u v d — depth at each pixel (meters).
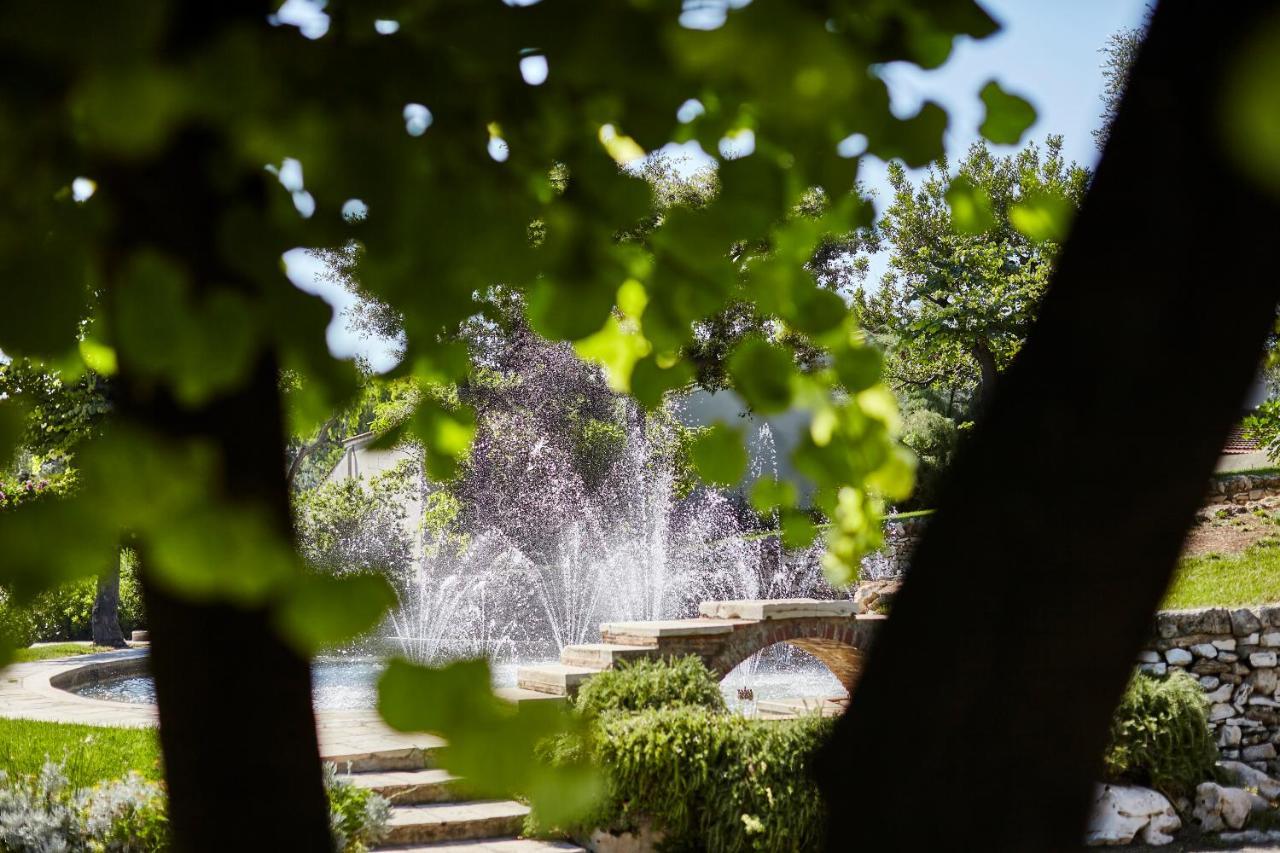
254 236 1.32
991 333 25.80
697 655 10.64
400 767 9.02
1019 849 1.42
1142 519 1.37
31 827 5.86
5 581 0.79
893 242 26.39
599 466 24.19
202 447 0.94
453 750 0.85
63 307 1.14
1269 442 14.51
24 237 1.13
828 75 0.84
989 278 25.36
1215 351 1.34
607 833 7.78
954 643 1.43
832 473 2.62
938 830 1.44
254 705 1.36
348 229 1.63
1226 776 9.84
